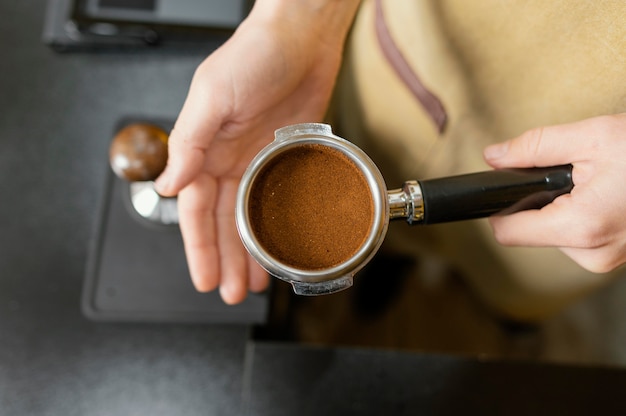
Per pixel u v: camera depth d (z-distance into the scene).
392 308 0.57
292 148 0.29
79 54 0.61
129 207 0.52
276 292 0.52
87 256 0.55
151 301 0.51
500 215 0.34
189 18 0.59
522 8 0.33
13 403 0.51
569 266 0.46
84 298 0.51
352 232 0.29
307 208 0.29
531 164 0.35
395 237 0.56
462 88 0.41
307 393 0.45
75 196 0.57
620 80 0.34
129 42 0.60
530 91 0.38
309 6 0.39
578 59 0.34
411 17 0.40
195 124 0.37
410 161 0.50
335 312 0.55
